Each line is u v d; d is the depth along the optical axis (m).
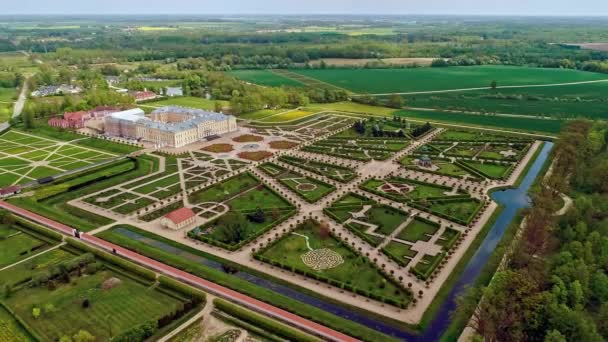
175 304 181.25
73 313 175.38
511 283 164.75
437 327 170.12
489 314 154.25
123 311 176.62
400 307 179.62
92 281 196.12
